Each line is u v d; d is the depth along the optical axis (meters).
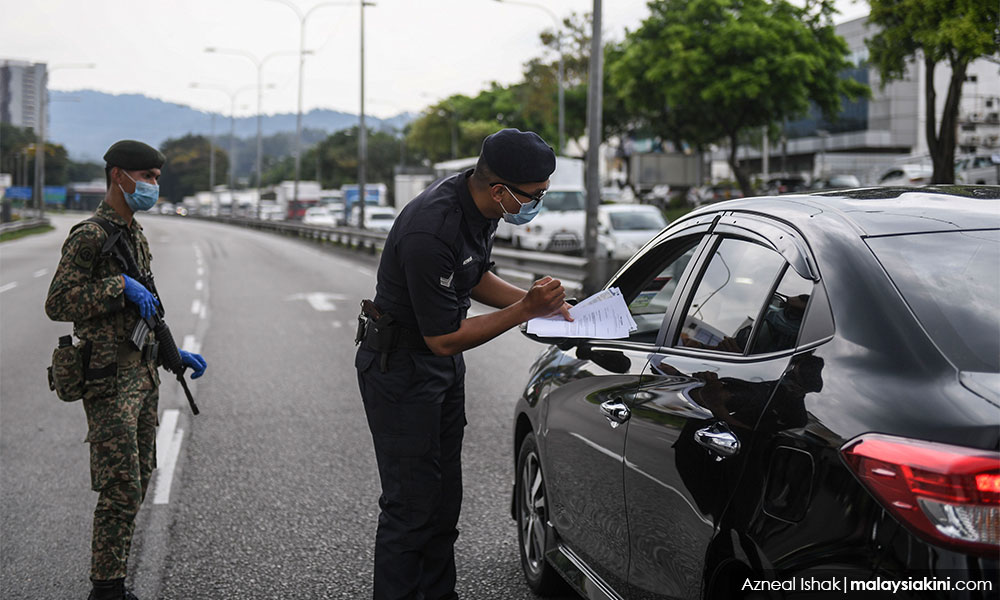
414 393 3.40
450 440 3.62
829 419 2.18
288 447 6.91
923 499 1.91
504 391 8.89
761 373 2.52
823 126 68.19
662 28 39.47
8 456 6.70
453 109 95.00
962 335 2.18
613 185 71.62
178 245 40.88
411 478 3.44
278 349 11.71
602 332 3.28
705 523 2.59
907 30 16.56
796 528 2.20
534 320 3.34
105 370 3.88
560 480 3.82
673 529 2.80
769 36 35.94
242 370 10.24
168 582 4.45
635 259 3.86
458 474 3.66
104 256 3.90
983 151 38.28
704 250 3.22
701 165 56.34
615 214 23.19
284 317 15.01
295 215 55.53
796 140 71.31
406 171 65.06
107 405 3.91
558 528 3.89
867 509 2.02
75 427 7.59
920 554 1.91
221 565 4.64
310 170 147.00
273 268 26.34
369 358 3.44
